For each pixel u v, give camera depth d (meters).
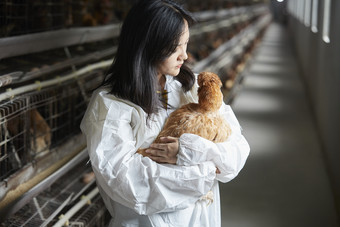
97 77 3.47
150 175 1.41
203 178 1.44
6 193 2.03
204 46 8.23
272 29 30.42
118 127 1.44
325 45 5.79
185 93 1.63
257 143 5.53
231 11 13.52
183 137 1.45
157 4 1.41
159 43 1.40
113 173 1.41
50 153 2.54
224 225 3.43
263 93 8.84
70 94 2.94
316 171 4.59
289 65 13.23
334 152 4.15
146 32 1.40
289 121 6.72
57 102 2.94
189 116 1.49
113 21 4.49
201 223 1.62
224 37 11.34
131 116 1.47
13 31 2.92
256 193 4.02
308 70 9.12
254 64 13.19
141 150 1.50
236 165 1.53
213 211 1.68
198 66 6.20
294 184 4.25
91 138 1.45
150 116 1.48
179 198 1.45
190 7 7.79
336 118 4.15
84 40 3.30
